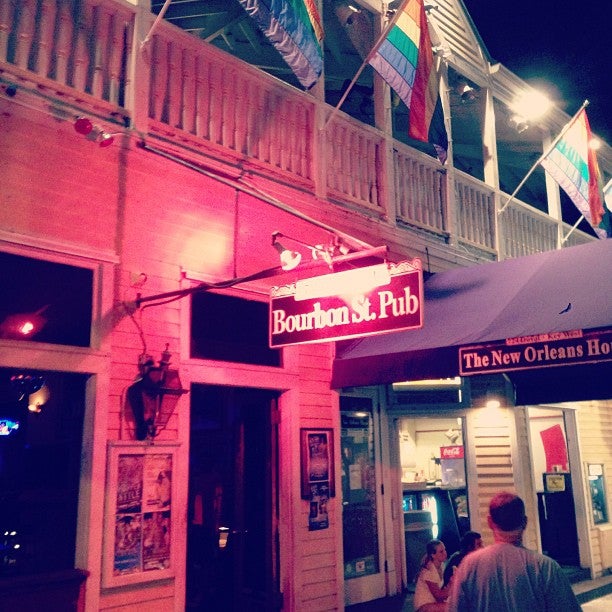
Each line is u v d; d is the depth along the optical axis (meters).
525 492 9.20
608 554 11.34
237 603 7.17
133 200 5.96
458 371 6.11
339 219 7.96
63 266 5.49
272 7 5.64
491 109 11.02
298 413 7.13
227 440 7.87
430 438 11.73
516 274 7.12
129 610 5.29
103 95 6.00
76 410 5.48
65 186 5.51
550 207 12.37
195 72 6.76
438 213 9.66
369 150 8.76
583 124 9.97
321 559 7.09
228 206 6.79
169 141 6.36
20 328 5.16
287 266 5.46
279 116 7.59
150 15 6.32
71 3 5.88
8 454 5.29
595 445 12.11
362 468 8.42
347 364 6.99
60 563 5.16
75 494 5.30
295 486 6.93
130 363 5.70
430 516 9.20
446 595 5.84
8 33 5.43
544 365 5.59
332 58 10.38
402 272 5.07
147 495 5.55
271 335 5.80
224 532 7.75
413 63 7.21
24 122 5.32
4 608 4.62
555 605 3.07
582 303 5.83
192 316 6.43
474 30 10.95
